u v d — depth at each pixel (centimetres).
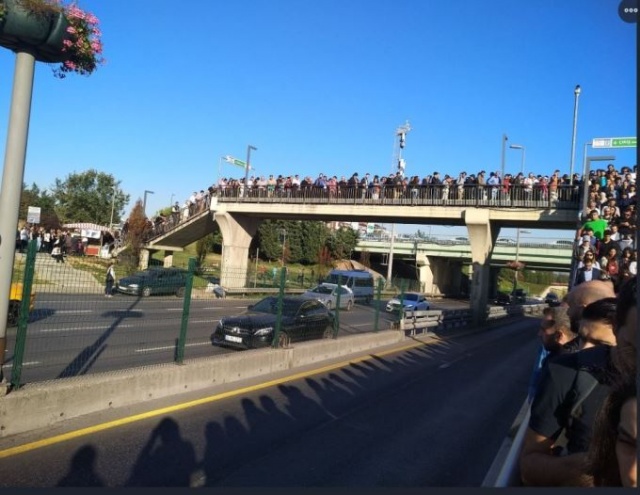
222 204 3622
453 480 540
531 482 224
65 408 597
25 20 502
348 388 921
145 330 854
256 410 728
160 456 534
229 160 3944
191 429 623
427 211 2852
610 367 223
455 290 7112
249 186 3559
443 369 1233
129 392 681
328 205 3170
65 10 529
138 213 4250
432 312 2002
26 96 541
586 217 1636
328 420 717
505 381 1136
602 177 2028
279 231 6025
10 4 496
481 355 1562
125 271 948
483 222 2664
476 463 593
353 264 6494
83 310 743
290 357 1045
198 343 1234
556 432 230
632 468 160
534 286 9838
